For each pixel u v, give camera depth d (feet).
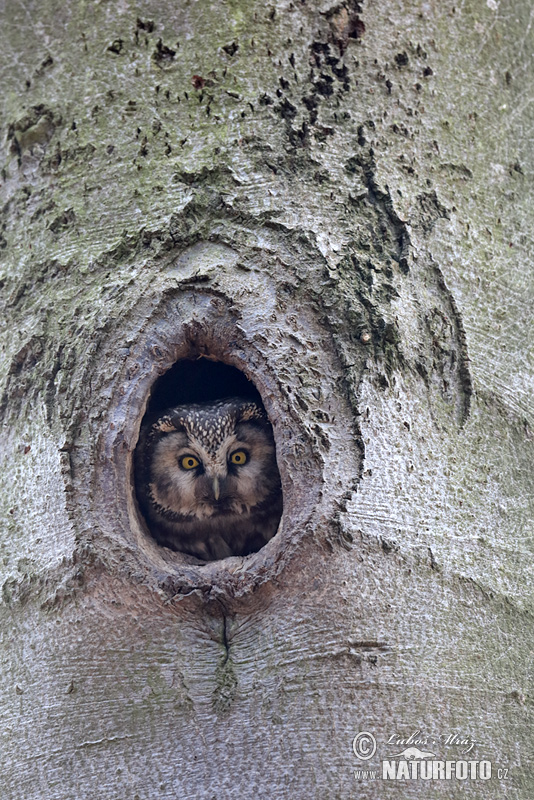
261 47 15.01
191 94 14.80
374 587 12.02
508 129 15.93
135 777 11.28
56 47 15.60
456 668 11.84
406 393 13.23
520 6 16.83
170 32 15.21
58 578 12.37
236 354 13.26
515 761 11.47
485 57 16.19
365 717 11.37
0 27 15.99
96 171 14.60
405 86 15.30
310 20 15.21
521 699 11.91
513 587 12.66
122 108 14.92
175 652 12.00
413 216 14.37
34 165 15.06
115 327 13.33
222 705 11.60
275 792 11.02
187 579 12.41
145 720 11.59
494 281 14.65
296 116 14.60
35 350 13.76
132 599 12.28
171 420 19.21
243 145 14.35
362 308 13.24
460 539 12.67
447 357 13.80
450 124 15.40
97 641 12.07
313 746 11.23
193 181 14.16
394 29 15.61
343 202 14.10
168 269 13.70
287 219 13.80
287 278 13.42
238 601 12.15
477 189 15.21
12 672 12.17
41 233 14.53
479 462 13.35
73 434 12.96
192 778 11.21
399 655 11.73
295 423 12.67
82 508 12.65
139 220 14.05
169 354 13.39
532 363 14.49
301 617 11.94
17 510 13.04
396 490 12.59
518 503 13.33
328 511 12.20
